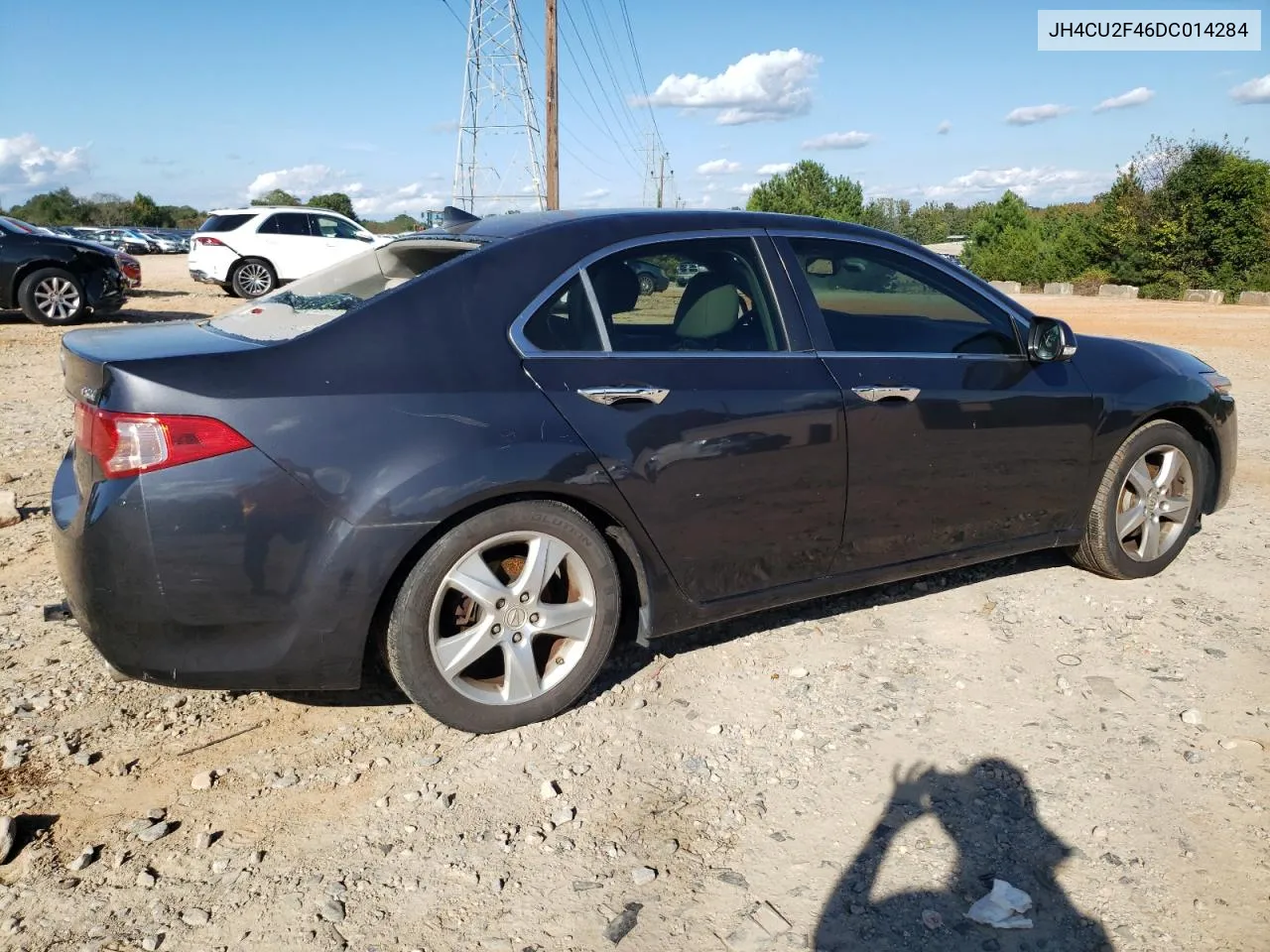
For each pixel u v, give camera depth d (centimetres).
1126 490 442
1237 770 299
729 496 334
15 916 237
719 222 359
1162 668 364
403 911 241
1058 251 3553
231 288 1961
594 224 339
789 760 306
